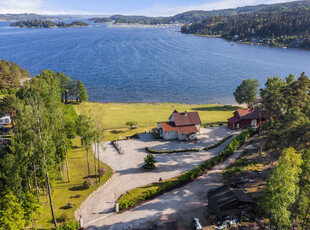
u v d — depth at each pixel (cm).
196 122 7225
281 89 6103
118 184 4738
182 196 4253
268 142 4372
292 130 3775
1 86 12294
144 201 4159
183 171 5194
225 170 5106
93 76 18450
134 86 15850
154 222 3625
